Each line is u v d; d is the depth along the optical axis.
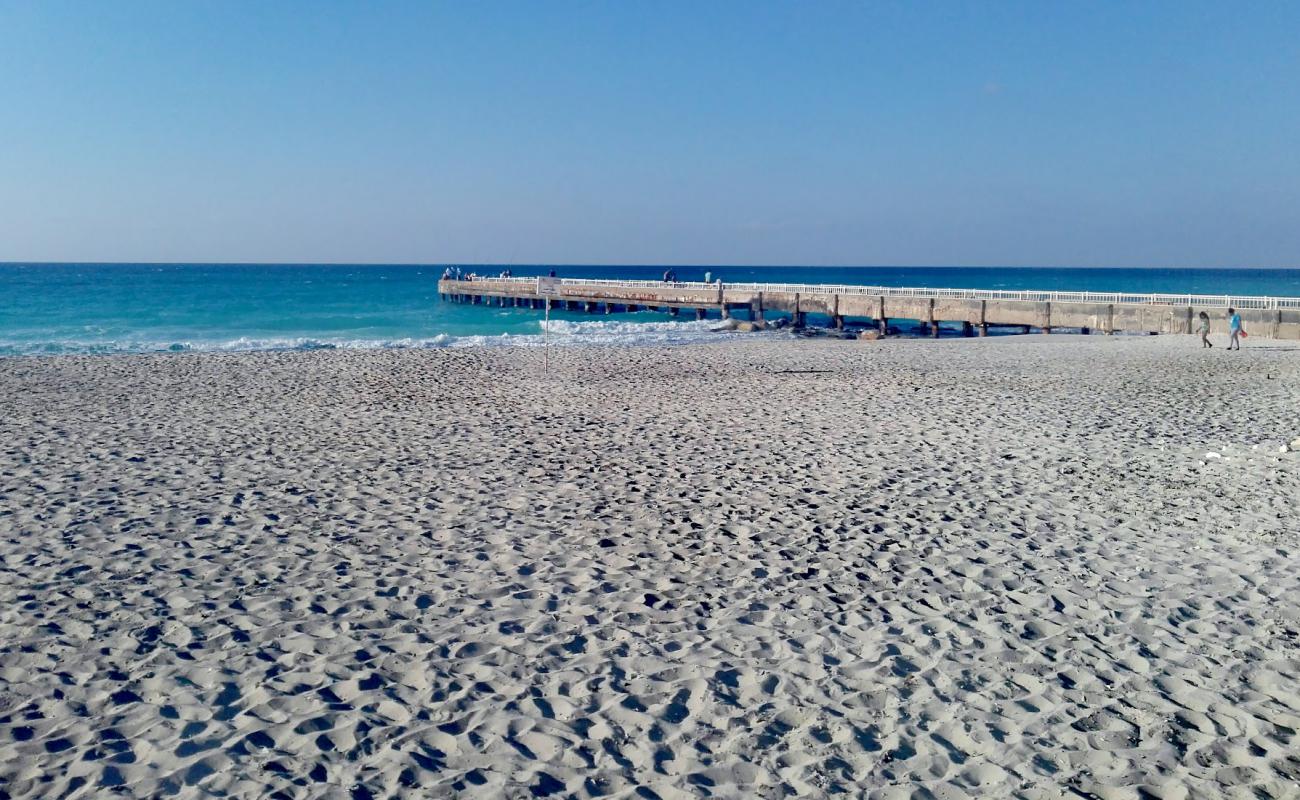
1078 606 6.64
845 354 27.55
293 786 4.24
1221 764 4.51
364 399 17.48
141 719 4.88
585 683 5.38
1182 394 17.73
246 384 19.56
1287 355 25.20
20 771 4.34
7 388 18.38
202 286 83.19
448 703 5.11
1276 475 10.49
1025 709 5.09
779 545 8.09
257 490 9.98
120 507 9.14
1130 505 9.35
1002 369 22.77
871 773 4.44
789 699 5.21
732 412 15.88
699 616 6.45
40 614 6.32
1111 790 4.29
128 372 21.42
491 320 46.59
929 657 5.77
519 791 4.24
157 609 6.45
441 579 7.16
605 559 7.70
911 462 11.52
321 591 6.86
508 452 12.25
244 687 5.28
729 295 45.69
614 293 50.22
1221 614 6.44
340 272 162.00
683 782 4.34
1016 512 9.14
